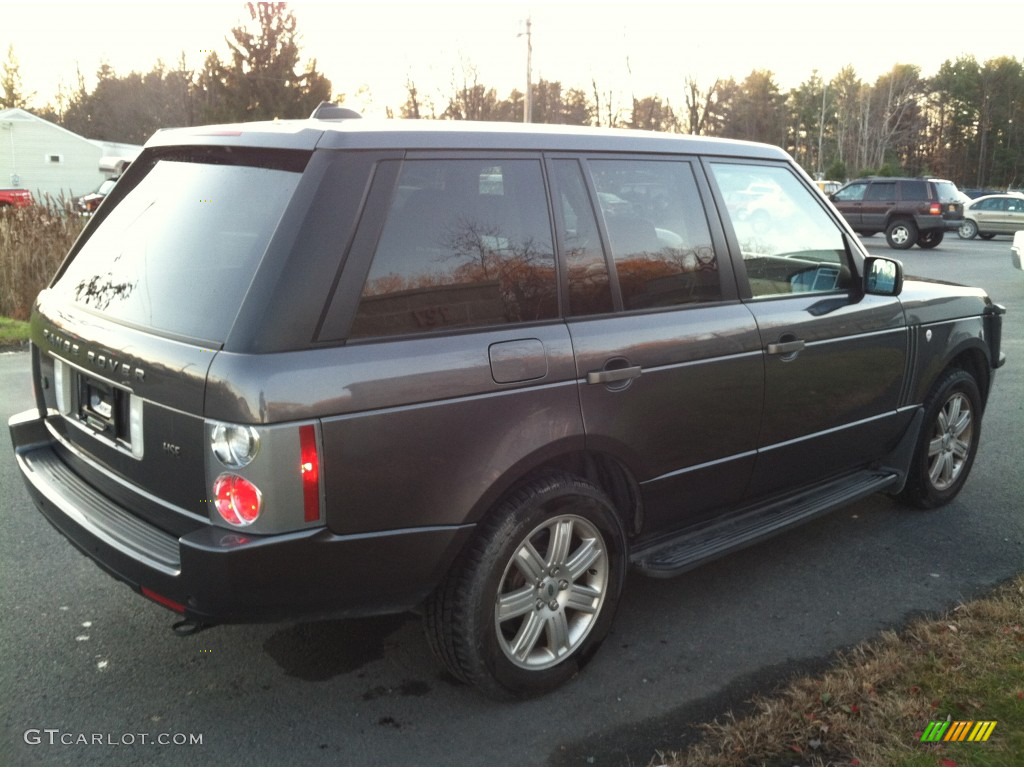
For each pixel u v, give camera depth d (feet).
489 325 9.84
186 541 8.54
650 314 11.34
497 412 9.70
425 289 9.37
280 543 8.47
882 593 13.44
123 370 9.50
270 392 8.26
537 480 10.30
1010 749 9.49
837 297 14.03
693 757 9.43
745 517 13.39
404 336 9.20
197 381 8.54
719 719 10.24
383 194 9.20
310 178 8.93
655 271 11.49
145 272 9.98
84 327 10.41
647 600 13.21
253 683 10.88
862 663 11.20
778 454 13.19
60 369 11.28
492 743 9.82
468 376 9.45
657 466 11.50
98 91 251.39
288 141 9.37
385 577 9.29
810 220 13.92
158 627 12.08
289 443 8.36
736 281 12.48
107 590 13.03
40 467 11.43
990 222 95.25
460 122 10.46
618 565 11.22
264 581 8.57
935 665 11.05
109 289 10.47
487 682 10.19
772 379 12.70
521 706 10.54
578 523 10.73
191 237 9.70
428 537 9.37
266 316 8.45
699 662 11.50
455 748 9.73
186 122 213.46
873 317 14.34
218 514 8.56
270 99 166.71
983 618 12.35
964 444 17.22
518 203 10.29
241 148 9.86
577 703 10.59
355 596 9.24
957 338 16.30
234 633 12.03
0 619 12.14
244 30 166.40
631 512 11.84
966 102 288.71
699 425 11.85
